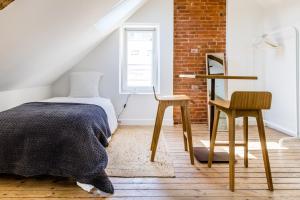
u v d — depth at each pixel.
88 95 4.16
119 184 2.06
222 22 4.71
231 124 2.01
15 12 1.64
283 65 4.01
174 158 2.73
